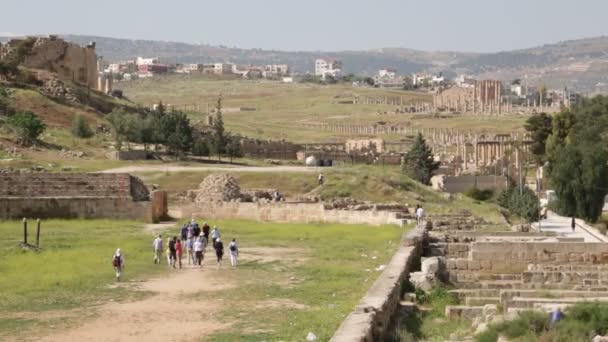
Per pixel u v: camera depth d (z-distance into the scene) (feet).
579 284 157.07
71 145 459.32
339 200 321.11
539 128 638.12
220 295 139.03
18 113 458.50
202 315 120.78
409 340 111.45
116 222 281.54
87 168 390.63
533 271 160.66
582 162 407.23
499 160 613.52
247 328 110.73
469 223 261.85
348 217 285.84
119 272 155.53
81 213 292.61
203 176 377.71
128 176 304.30
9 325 113.39
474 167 616.80
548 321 109.81
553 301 131.54
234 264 178.60
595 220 409.90
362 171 391.65
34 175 298.76
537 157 613.52
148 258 189.26
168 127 504.43
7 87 540.52
